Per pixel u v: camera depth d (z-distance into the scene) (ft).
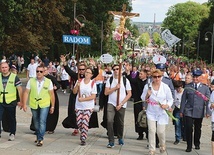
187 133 35.88
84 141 35.94
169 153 34.83
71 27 162.81
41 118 34.76
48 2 133.08
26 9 113.80
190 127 35.81
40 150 32.99
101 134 43.60
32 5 118.11
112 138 35.47
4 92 36.06
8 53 131.23
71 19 163.73
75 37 52.60
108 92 35.32
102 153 32.96
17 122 49.47
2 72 36.35
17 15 113.60
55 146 34.99
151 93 31.71
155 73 31.50
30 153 31.60
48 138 39.06
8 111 36.47
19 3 111.45
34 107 34.94
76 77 40.57
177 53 403.54
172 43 65.82
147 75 39.45
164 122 31.73
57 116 42.09
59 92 95.96
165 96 31.68
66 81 94.12
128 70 47.26
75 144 36.35
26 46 124.47
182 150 36.63
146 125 34.76
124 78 35.81
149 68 42.47
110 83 35.45
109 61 67.72
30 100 35.17
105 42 208.13
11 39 118.52
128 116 60.85
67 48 175.01
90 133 44.04
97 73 40.93
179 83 39.32
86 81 35.86
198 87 36.24
